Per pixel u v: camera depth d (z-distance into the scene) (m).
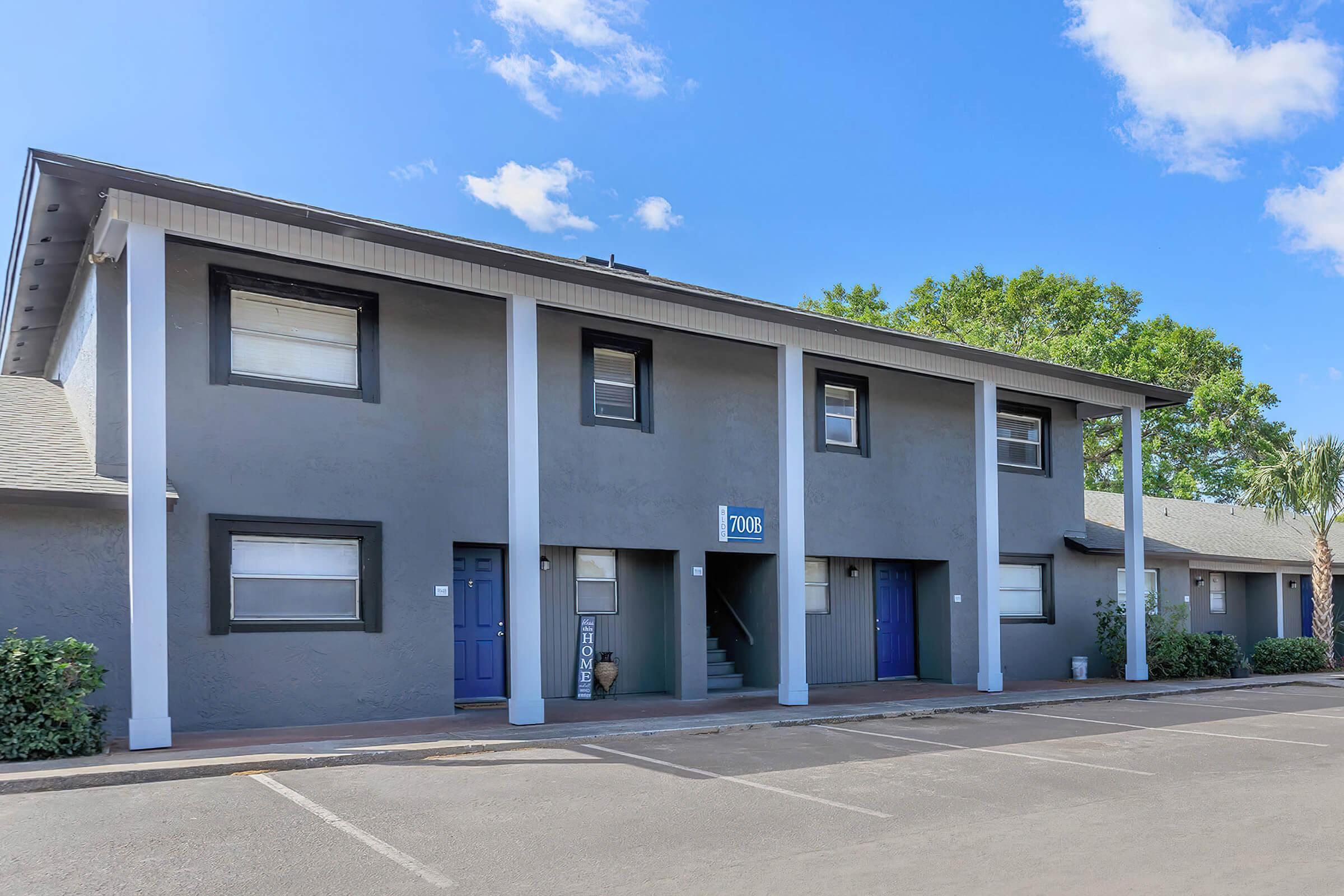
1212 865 6.62
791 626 15.04
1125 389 19.98
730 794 8.76
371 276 13.12
